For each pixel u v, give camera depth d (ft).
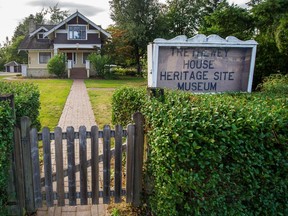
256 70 21.61
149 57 11.07
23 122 8.11
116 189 9.07
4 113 6.96
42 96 35.42
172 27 95.91
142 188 9.15
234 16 22.79
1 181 7.13
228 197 7.11
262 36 21.91
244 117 6.80
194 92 11.05
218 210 7.05
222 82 11.24
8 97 7.66
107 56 73.15
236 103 8.06
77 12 75.20
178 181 6.59
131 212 9.12
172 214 7.00
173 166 6.59
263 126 6.60
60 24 74.28
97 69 71.87
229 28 23.41
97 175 8.85
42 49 78.95
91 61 72.59
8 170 7.86
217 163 6.59
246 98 10.03
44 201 8.83
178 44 10.61
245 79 11.41
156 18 90.02
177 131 6.40
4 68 150.10
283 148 6.79
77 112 26.03
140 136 8.78
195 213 6.93
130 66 91.56
